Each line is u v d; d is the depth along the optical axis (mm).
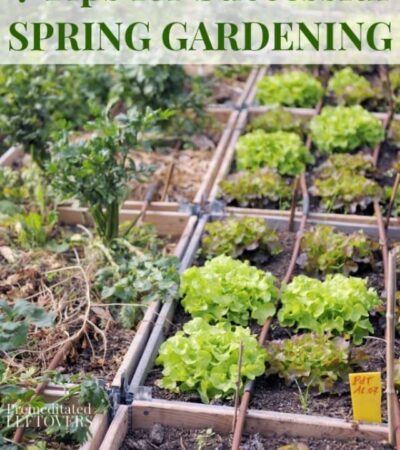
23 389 1814
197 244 2588
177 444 1836
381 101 3605
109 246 2531
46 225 2766
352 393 1814
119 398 1918
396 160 3191
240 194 2830
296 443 1780
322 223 2691
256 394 1970
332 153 3209
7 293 2400
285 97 3588
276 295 2271
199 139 3393
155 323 2207
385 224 2656
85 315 2217
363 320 2166
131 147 2473
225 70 3695
